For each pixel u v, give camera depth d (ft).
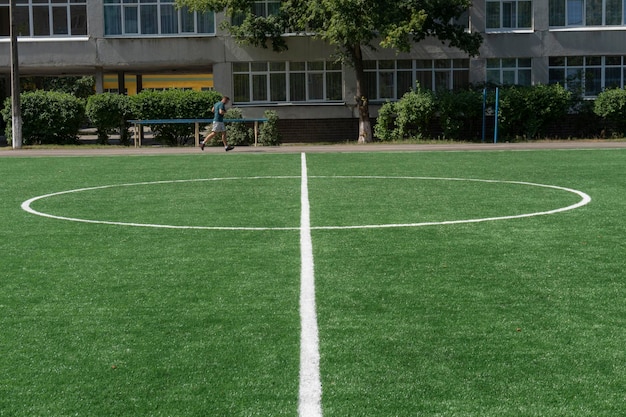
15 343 18.99
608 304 21.97
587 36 119.03
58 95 108.88
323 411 14.78
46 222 37.78
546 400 15.24
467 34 110.22
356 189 50.24
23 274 26.45
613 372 16.71
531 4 119.14
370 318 20.68
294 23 110.32
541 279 24.94
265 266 27.14
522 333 19.35
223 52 117.70
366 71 120.26
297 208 41.55
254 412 14.78
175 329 19.92
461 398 15.34
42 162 75.72
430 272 25.96
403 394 15.55
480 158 75.66
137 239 32.78
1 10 118.11
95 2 116.88
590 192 47.75
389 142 109.70
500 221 36.58
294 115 119.34
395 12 100.12
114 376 16.70
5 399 15.57
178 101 108.06
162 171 64.69
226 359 17.63
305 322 20.35
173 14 117.39
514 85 116.06
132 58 117.50
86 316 21.21
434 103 110.01
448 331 19.53
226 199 45.70
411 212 39.70
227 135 105.19
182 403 15.24
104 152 91.04
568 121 118.01
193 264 27.63
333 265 27.17
